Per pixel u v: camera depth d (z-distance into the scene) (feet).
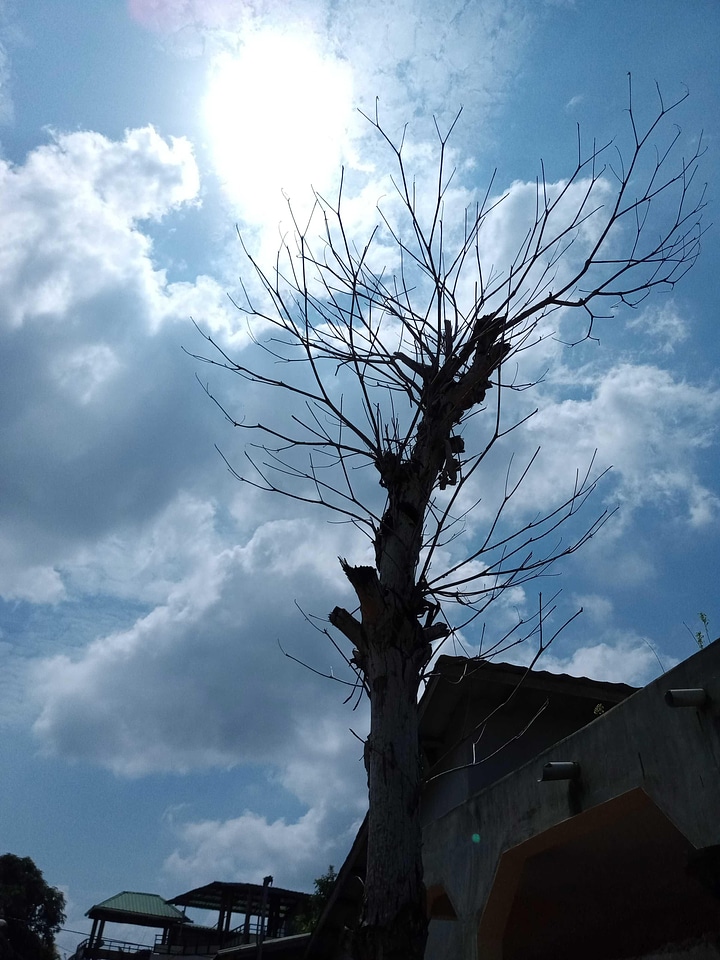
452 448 17.43
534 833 24.14
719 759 17.28
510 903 26.27
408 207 18.60
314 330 17.62
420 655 14.26
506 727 40.32
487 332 17.56
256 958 50.80
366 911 11.96
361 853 40.34
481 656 15.71
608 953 28.89
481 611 15.58
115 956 123.03
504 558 15.78
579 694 39.83
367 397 17.25
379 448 16.76
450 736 41.65
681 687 18.92
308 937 48.44
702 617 32.83
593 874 30.35
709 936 25.30
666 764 18.92
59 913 124.88
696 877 17.17
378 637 14.19
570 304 17.22
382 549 15.52
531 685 39.65
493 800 27.53
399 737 13.28
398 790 12.74
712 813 17.16
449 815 31.48
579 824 22.47
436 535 15.20
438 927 33.58
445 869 30.50
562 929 30.58
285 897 106.01
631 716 20.58
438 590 15.25
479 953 25.93
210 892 111.45
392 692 13.69
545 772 22.16
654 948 27.14
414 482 16.20
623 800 20.59
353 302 17.84
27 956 116.47
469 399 17.72
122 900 136.56
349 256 18.28
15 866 125.18
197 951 120.26
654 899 27.96
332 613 15.17
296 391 17.15
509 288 17.93
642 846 27.91
